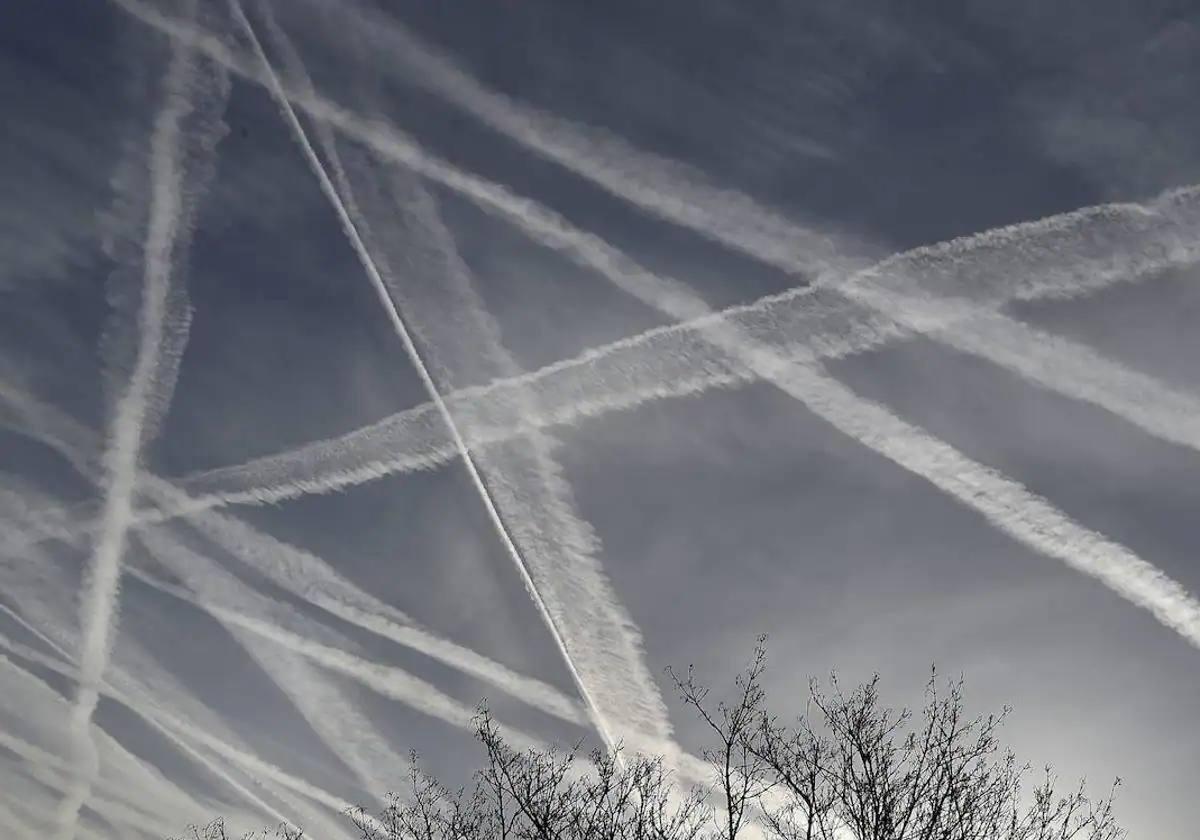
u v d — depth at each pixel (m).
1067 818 10.32
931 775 10.36
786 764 10.70
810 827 10.25
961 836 10.01
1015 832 10.13
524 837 10.95
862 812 10.15
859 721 10.78
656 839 10.68
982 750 10.62
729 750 10.99
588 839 10.80
